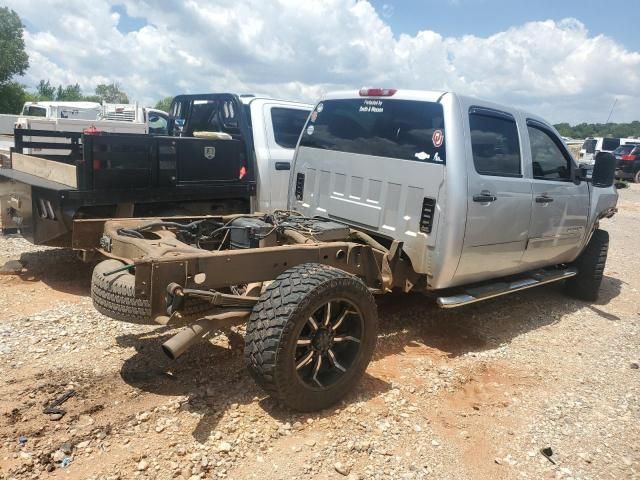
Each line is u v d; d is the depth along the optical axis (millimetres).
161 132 12484
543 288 7027
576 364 4656
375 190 4875
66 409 3221
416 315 5414
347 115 5223
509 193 4852
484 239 4684
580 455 3312
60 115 13664
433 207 4422
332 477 2857
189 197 5965
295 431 3205
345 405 3539
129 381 3604
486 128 4727
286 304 3129
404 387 3893
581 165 5961
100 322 4535
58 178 5504
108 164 5238
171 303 3066
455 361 4449
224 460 2889
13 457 2766
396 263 4594
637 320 6027
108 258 4242
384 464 3018
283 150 6961
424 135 4527
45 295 5180
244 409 3365
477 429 3480
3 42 37406
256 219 4676
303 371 3410
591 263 6391
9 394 3332
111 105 12438
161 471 2760
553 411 3799
